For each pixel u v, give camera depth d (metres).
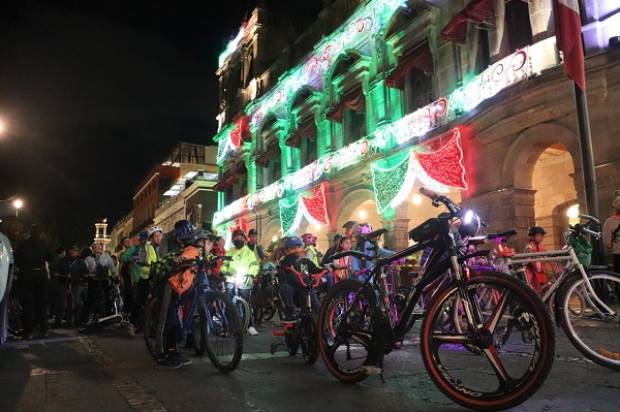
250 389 4.16
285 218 23.38
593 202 8.73
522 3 12.40
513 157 11.73
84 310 11.36
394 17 17.16
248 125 29.28
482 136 12.48
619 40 9.62
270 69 27.42
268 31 29.52
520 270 6.99
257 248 11.87
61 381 4.57
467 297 3.52
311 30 23.56
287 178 23.48
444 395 3.79
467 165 13.16
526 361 4.82
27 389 4.24
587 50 10.30
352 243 8.05
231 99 33.50
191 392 4.07
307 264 5.77
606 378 4.12
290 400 3.78
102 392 4.10
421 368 4.84
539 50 10.83
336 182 19.91
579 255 6.39
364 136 18.67
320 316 4.68
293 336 5.59
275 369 5.04
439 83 14.91
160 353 5.24
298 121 23.84
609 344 4.54
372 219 20.77
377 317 4.12
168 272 5.39
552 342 3.13
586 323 4.71
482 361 4.92
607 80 9.73
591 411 3.24
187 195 42.25
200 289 5.32
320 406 3.59
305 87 22.44
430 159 14.13
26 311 8.27
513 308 4.28
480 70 13.44
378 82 17.83
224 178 31.95
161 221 51.72
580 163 10.08
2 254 6.14
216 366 5.00
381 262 4.24
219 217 32.59
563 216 14.57
